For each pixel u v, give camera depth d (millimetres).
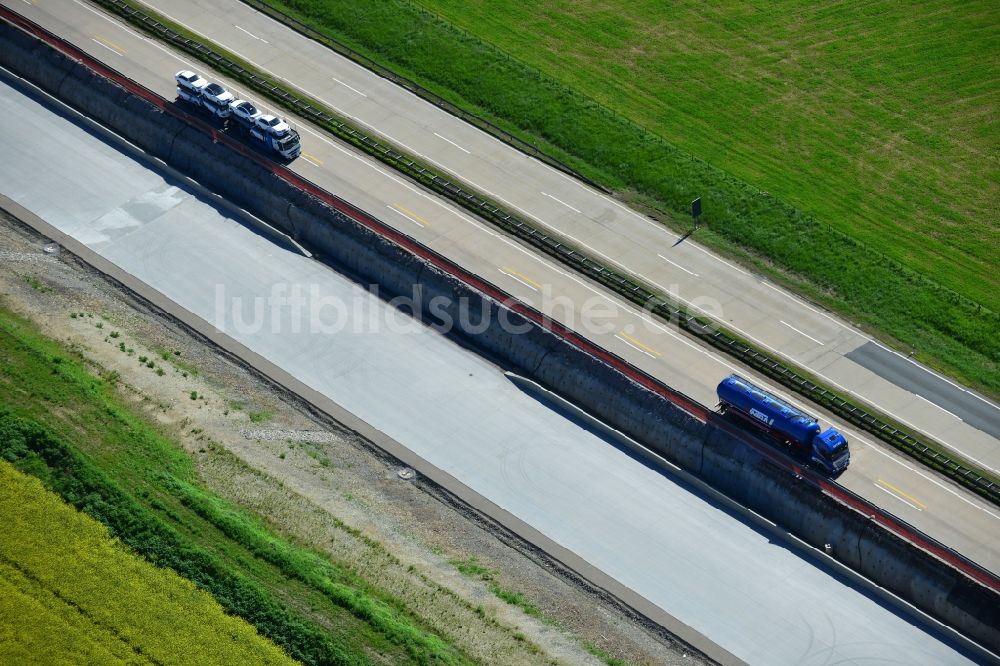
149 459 86062
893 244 105625
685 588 82500
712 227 106375
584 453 90375
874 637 80062
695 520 86438
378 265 101062
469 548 84375
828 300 100875
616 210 107625
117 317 97438
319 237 103688
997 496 86562
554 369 94062
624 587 82375
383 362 95625
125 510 81438
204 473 86312
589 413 92875
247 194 106750
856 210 108688
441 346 97125
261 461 88125
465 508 86562
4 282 98375
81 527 80375
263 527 83062
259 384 93688
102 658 74375
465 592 81188
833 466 86125
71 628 75562
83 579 77938
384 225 101312
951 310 99625
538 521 86000
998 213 109188
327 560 81500
